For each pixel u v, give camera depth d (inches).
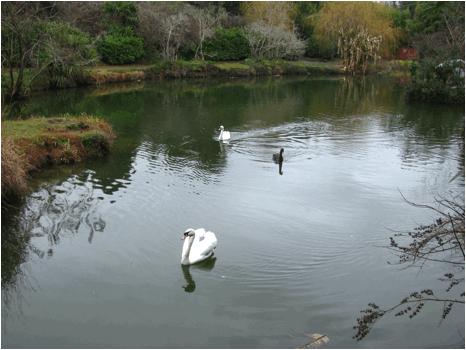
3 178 540.4
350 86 1958.7
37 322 324.8
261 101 1470.2
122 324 323.0
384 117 1210.0
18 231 470.6
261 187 621.6
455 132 1011.9
